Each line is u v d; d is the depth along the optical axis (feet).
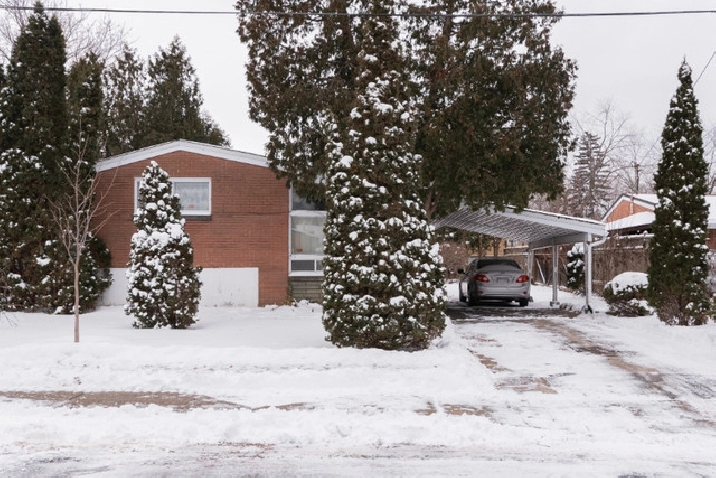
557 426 23.40
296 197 62.39
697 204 46.24
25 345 35.17
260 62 54.13
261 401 27.12
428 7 53.36
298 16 52.90
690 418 24.47
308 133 53.52
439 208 62.28
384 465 19.31
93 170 57.00
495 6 53.11
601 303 69.21
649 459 19.77
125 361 32.96
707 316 46.19
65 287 53.31
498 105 53.31
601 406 26.16
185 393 28.50
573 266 92.32
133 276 43.86
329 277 35.65
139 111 94.22
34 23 55.83
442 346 37.60
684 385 29.78
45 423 23.44
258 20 53.31
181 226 45.24
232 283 61.21
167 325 44.01
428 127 49.78
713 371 32.83
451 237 109.60
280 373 30.71
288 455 20.34
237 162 61.72
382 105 35.94
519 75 51.26
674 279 46.03
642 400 27.12
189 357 33.53
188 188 61.77
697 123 46.85
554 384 30.07
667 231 46.62
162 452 20.63
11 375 31.01
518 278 69.00
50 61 55.98
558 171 56.59
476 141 50.78
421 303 35.14
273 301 61.36
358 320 34.30
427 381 29.89
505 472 18.61
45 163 54.70
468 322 54.08
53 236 54.34
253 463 19.54
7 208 54.19
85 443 21.57
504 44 52.08
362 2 52.49
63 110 56.80
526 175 53.72
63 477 18.28
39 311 54.65
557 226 59.88
